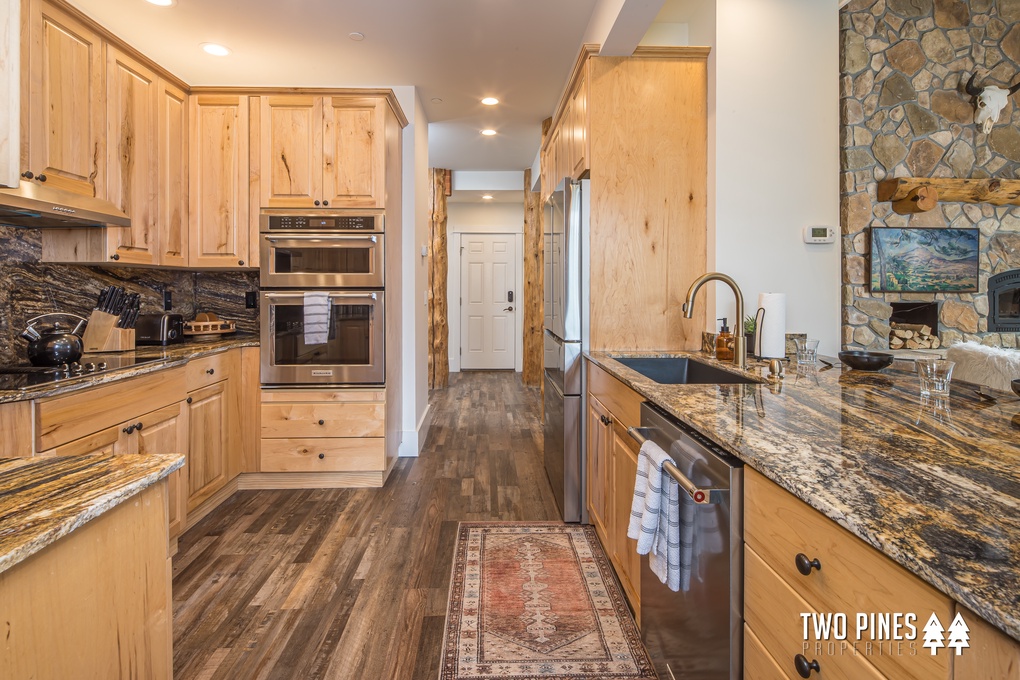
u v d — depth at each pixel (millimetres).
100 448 1776
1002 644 448
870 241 2832
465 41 3041
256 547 2273
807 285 2617
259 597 1886
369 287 2947
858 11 2873
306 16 2756
